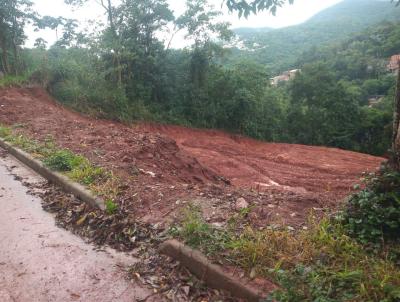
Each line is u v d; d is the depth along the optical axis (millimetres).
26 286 3176
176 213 4270
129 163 6398
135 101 21906
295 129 30047
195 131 22625
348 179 12969
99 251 3822
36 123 10234
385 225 3455
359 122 30125
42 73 19859
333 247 3250
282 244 3326
